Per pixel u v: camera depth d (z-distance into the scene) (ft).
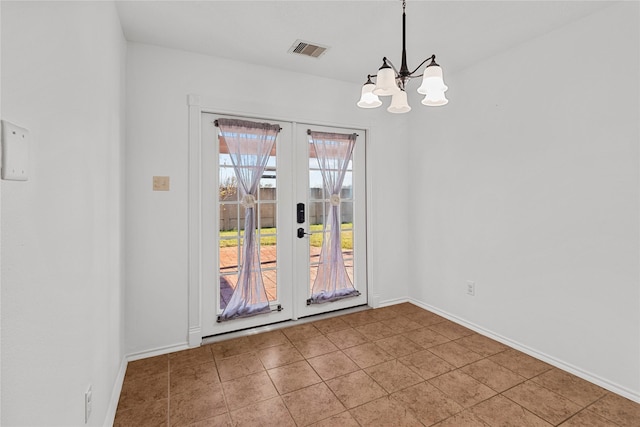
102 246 4.97
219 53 8.59
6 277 2.17
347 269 11.25
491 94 8.81
